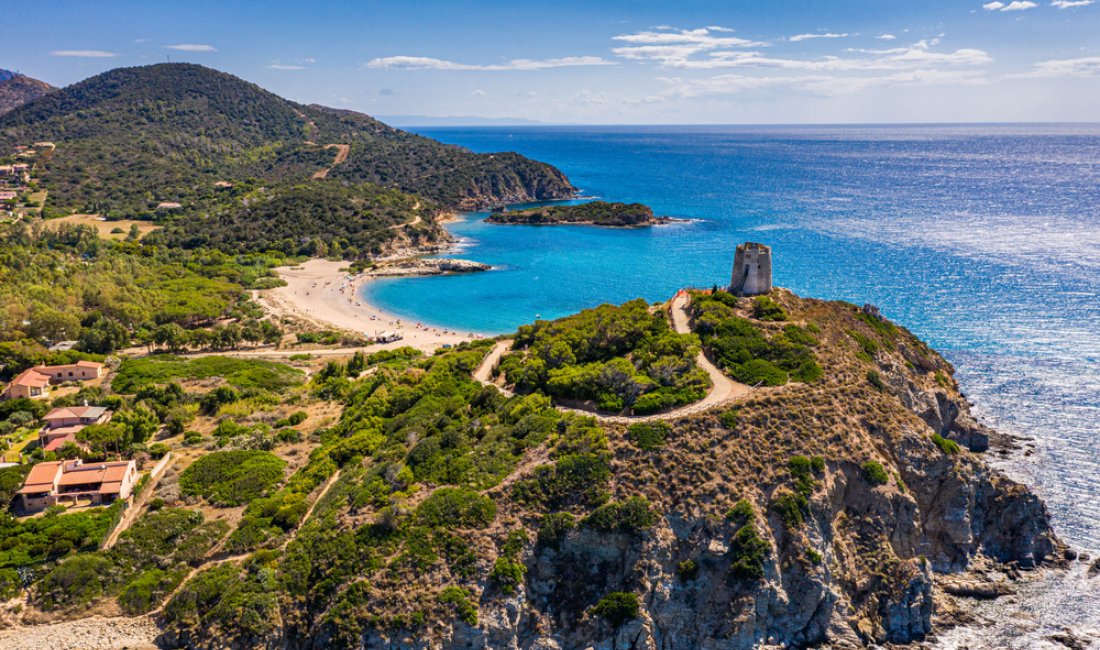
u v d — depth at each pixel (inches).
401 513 3147.1
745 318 4389.8
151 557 3164.4
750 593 2898.6
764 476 3203.7
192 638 2829.7
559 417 3656.5
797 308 4653.1
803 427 3408.0
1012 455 4288.9
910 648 2982.3
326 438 4220.0
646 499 3105.3
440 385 4431.6
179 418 4537.4
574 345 4458.7
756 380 3769.7
